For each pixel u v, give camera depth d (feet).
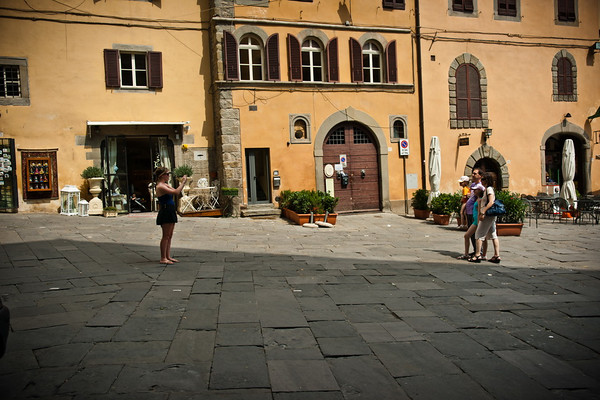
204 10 51.03
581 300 19.08
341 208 54.85
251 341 13.66
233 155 49.98
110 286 19.39
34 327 14.34
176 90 50.21
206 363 12.05
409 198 57.00
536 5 62.64
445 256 29.37
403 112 56.80
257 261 26.00
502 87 61.05
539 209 53.57
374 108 55.52
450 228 44.01
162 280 20.67
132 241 31.94
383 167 55.98
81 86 46.85
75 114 46.68
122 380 10.91
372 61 56.49
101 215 46.19
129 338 13.62
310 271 23.65
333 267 24.84
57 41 46.03
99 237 32.86
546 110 63.10
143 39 48.93
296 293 19.25
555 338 14.57
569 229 43.75
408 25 57.06
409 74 57.16
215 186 51.31
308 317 16.08
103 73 47.62
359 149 55.77
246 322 15.34
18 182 45.03
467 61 59.31
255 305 17.28
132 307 16.60
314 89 53.01
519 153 61.82
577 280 23.00
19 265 23.34
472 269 25.29
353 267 24.97
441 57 58.18
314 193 47.67
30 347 12.77
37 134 45.52
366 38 55.31
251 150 51.42
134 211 50.44
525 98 62.13
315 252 29.84
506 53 61.21
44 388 10.41
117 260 25.13
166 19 49.73
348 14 54.44
